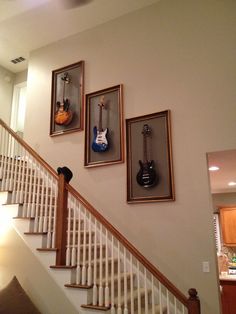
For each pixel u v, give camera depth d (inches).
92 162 180.9
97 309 114.3
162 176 154.2
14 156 169.6
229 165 168.1
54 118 205.3
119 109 177.6
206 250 135.0
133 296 118.0
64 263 129.0
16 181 155.5
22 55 239.3
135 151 166.1
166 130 158.6
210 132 146.6
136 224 156.7
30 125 217.9
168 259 143.2
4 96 253.3
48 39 218.7
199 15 164.1
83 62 201.0
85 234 129.0
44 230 138.3
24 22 199.8
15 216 147.9
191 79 158.2
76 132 193.8
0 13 190.9
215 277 130.0
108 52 192.4
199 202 141.7
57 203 136.1
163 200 150.1
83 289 119.3
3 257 146.3
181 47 165.5
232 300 179.8
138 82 175.2
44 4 181.8
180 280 137.6
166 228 147.4
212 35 157.9
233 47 150.9
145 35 179.8
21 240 142.5
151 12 180.7
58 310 124.0
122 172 168.7
